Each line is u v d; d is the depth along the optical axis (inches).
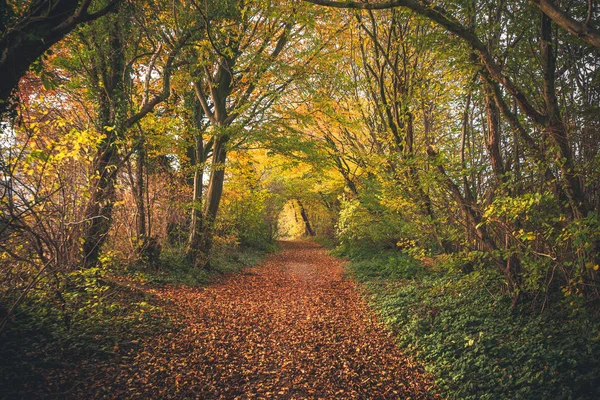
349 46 475.8
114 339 218.4
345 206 643.5
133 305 286.2
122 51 359.3
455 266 279.3
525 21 239.6
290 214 1846.7
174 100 571.8
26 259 182.7
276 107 547.2
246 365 218.8
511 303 263.1
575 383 154.7
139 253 413.4
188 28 391.2
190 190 561.0
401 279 447.2
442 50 257.0
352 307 368.2
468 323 249.6
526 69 264.8
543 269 232.2
